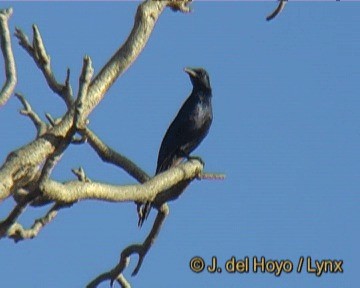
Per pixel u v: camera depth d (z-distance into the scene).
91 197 13.02
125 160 14.88
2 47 13.16
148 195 13.73
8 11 13.21
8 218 12.76
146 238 15.79
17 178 12.52
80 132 12.68
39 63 13.17
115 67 13.52
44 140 12.59
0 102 13.06
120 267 15.87
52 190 12.56
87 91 13.20
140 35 13.77
